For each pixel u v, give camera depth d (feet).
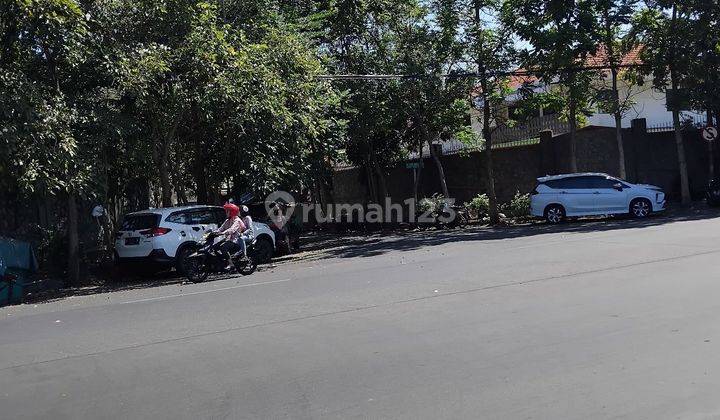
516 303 27.17
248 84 51.42
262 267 51.72
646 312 24.03
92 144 46.52
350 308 28.55
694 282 29.01
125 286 47.60
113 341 24.97
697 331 21.11
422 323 24.58
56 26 42.80
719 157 85.35
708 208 74.43
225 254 44.96
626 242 46.37
